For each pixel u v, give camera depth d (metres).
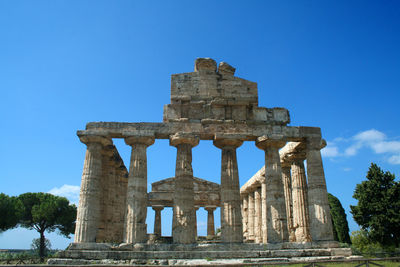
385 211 39.00
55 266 13.25
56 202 53.12
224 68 28.55
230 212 24.73
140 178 24.95
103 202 28.66
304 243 23.89
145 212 24.58
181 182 24.89
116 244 23.27
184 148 25.75
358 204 41.47
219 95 27.61
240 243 23.61
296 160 30.30
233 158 26.25
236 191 25.44
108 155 29.14
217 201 50.03
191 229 23.97
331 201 47.28
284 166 33.44
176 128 26.17
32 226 54.00
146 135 25.67
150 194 49.03
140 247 22.55
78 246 22.48
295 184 29.69
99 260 20.89
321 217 25.14
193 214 24.64
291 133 27.17
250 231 42.97
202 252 21.98
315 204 25.59
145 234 24.02
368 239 41.59
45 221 53.06
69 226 54.66
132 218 23.77
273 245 23.47
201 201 49.94
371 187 40.59
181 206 24.30
